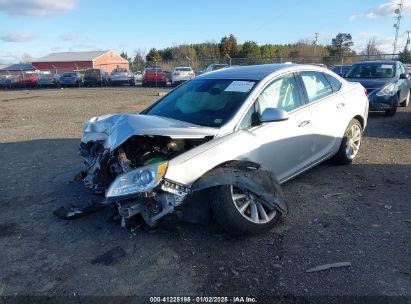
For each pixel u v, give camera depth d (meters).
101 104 16.61
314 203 4.55
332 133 5.29
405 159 6.33
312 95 5.09
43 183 5.51
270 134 4.18
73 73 33.72
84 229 4.02
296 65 5.06
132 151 3.82
